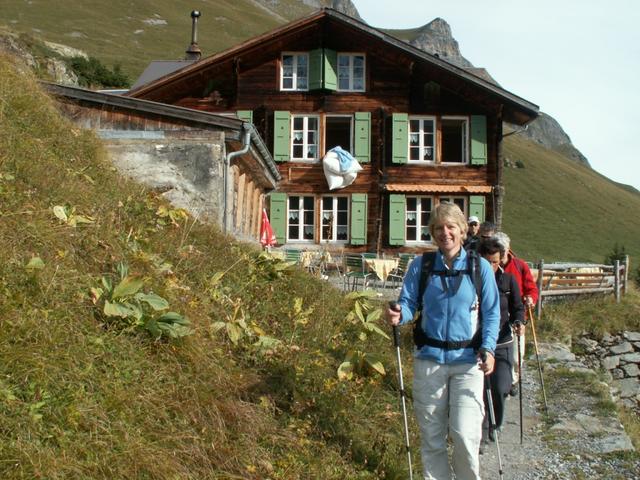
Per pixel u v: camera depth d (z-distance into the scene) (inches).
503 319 270.7
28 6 3782.0
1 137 327.9
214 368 233.5
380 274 674.2
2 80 406.0
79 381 189.2
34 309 205.8
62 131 411.8
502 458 283.0
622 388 693.3
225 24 4510.3
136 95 1032.2
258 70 1039.6
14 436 162.7
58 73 1402.6
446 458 206.7
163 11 4328.3
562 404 381.1
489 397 226.2
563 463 279.0
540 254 2224.4
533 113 1015.0
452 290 202.1
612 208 3095.5
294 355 273.9
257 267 373.7
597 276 780.6
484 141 1027.9
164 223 366.9
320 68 1024.9
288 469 203.3
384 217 1031.6
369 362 265.9
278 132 1025.5
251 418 215.8
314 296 372.5
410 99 1038.4
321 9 1016.2
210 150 564.1
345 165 1004.6
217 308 288.5
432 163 1031.0
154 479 173.2
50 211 279.1
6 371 179.5
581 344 697.0
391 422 263.1
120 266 252.4
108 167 414.6
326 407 245.6
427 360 203.9
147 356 219.5
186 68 1016.9
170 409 203.2
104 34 3678.6
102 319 225.9
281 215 1017.5
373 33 1017.5
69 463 161.6
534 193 2920.8
